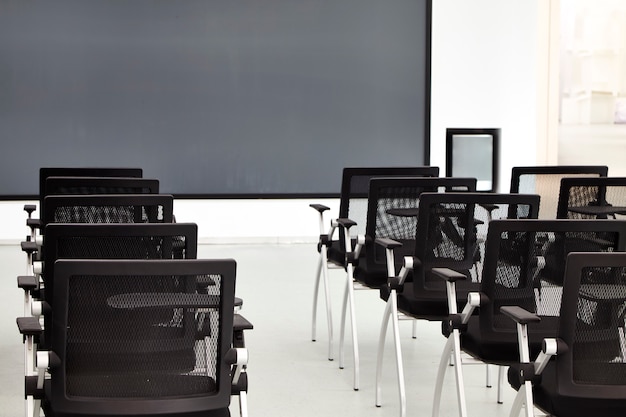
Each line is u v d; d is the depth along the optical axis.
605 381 2.98
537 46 10.57
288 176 10.23
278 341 5.95
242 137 10.13
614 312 2.96
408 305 4.36
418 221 4.19
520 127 10.52
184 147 10.05
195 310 2.80
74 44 9.79
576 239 3.53
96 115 9.89
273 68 10.13
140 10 9.88
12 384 4.91
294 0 10.12
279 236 10.23
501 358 3.60
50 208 4.01
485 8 10.41
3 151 9.74
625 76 12.48
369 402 4.72
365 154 10.35
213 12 9.98
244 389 2.94
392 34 10.30
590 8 12.41
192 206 10.09
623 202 5.29
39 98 9.77
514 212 4.34
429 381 5.09
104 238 3.42
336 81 10.24
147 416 2.81
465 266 4.31
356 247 4.97
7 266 8.50
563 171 5.59
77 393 2.77
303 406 4.64
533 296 3.61
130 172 5.50
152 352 2.79
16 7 9.68
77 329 2.73
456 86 10.43
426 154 10.43
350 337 6.07
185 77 9.99
